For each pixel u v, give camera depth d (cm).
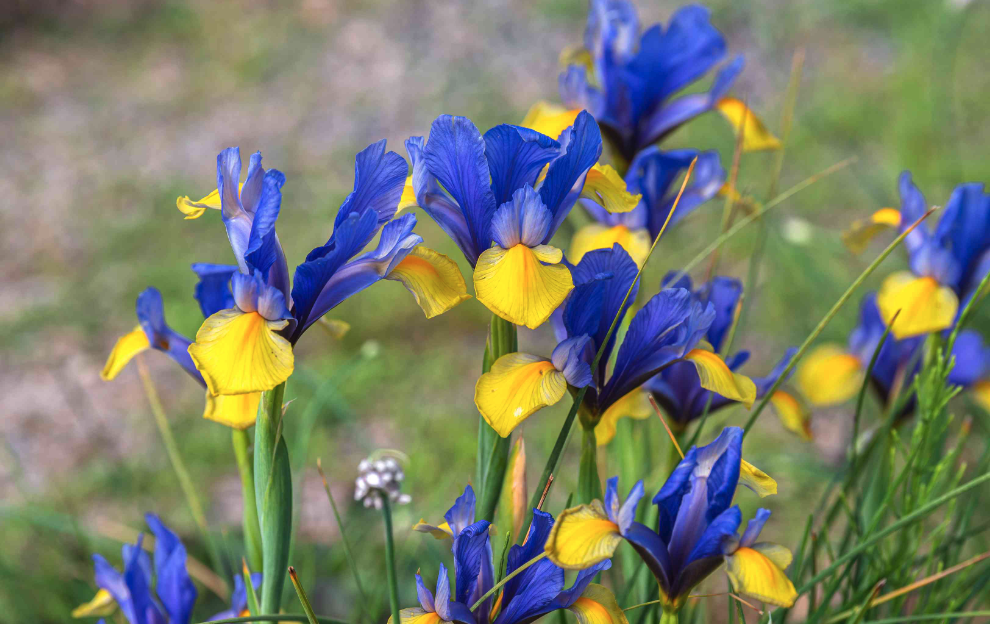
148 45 562
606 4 134
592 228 128
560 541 107
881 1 470
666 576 109
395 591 113
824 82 406
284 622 118
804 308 247
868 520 128
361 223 110
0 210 399
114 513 222
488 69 488
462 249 112
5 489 240
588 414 113
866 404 191
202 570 153
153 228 372
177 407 274
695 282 263
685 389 121
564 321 111
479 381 111
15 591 168
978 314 183
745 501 188
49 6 596
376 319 300
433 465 227
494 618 110
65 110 491
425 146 111
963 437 123
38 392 286
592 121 110
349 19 569
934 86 366
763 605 117
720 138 341
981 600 130
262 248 110
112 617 132
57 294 335
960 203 123
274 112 468
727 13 471
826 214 300
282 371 108
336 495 224
